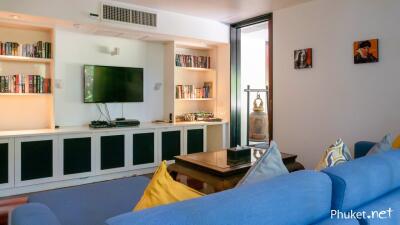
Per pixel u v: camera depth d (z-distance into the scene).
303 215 0.99
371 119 3.27
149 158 4.30
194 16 4.48
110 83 4.38
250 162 2.85
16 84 3.61
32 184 3.45
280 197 0.93
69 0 3.47
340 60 3.53
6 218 1.86
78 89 4.23
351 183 1.12
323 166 1.60
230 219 0.81
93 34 4.28
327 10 3.63
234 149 2.99
